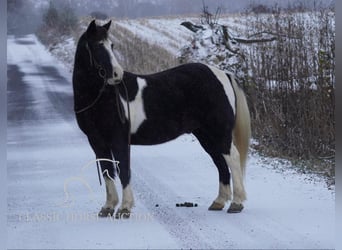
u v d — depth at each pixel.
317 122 10.04
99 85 6.52
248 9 16.84
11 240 5.92
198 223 6.49
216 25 13.66
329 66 10.03
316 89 10.37
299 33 11.11
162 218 6.74
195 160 10.38
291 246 5.53
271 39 12.12
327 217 6.58
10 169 9.80
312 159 9.78
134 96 6.77
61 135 13.12
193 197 7.79
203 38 13.23
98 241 5.84
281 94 10.97
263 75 11.66
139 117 6.79
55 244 5.75
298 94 10.55
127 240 5.86
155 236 5.99
